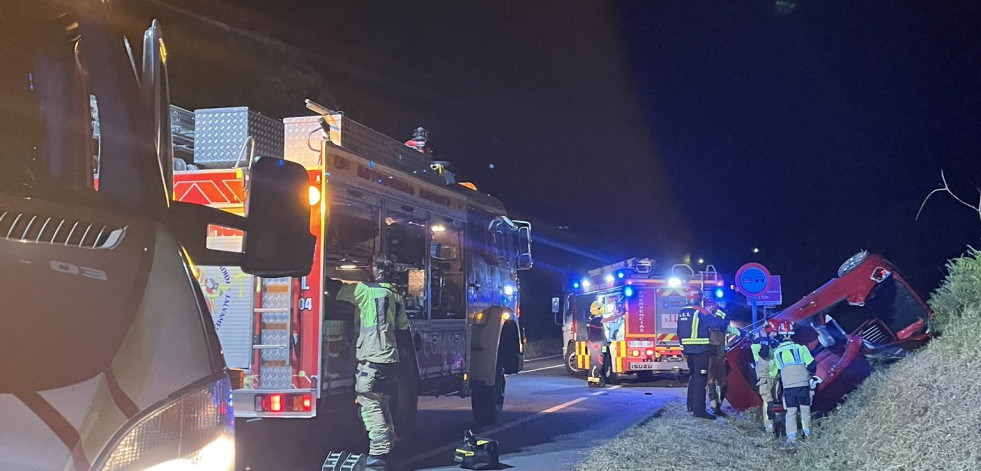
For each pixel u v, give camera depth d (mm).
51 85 3088
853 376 11227
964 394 6984
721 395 12805
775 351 9898
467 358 11203
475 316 11531
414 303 9797
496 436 11078
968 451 6203
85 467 1864
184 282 2465
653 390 18109
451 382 10719
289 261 2914
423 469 8820
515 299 13430
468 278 11305
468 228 11445
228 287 8109
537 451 9883
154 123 2928
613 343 18688
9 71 3041
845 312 12219
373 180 8930
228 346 8055
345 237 8461
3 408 1845
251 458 9070
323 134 8234
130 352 2137
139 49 3309
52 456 1833
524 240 13734
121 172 2617
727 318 12781
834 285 11688
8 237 2264
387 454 7918
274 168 2910
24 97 3061
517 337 12898
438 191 10531
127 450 1968
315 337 7957
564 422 12484
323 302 7977
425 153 11062
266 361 8016
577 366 20688
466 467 8836
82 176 3111
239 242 8094
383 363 7879
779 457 9031
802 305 11703
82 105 3125
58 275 2184
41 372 1950
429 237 10258
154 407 2070
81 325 2102
